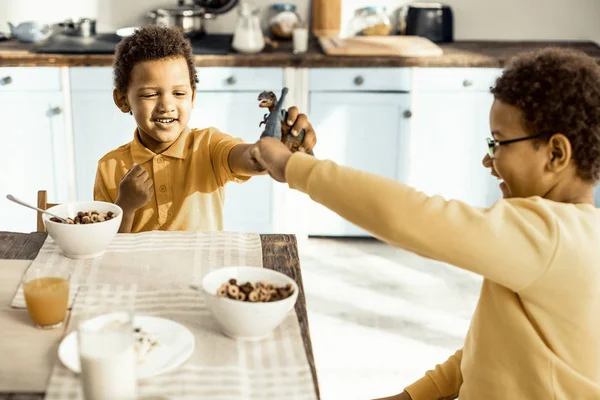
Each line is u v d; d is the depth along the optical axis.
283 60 3.23
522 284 1.07
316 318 2.81
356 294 3.03
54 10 3.74
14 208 3.38
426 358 2.55
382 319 2.82
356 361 2.52
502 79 1.16
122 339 0.95
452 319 2.84
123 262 1.42
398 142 3.42
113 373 0.94
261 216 3.49
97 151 3.34
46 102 3.25
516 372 1.16
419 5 3.76
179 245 1.51
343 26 3.85
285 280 1.20
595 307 1.11
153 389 1.00
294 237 1.58
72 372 1.04
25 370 1.04
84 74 3.23
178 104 1.71
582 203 1.15
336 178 1.09
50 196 3.38
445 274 3.26
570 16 3.85
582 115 1.08
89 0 3.73
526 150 1.13
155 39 1.68
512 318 1.15
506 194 1.25
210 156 1.77
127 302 1.25
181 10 3.52
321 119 3.37
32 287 1.16
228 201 3.46
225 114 3.31
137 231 1.77
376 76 3.32
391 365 2.50
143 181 1.58
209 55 3.22
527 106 1.11
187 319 1.21
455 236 1.02
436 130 3.41
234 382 1.02
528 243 1.04
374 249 3.53
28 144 3.30
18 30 3.44
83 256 1.42
